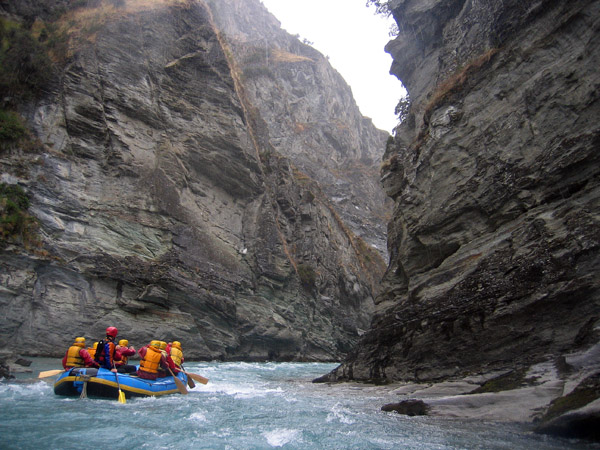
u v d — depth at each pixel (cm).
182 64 3103
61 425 657
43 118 2192
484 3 1658
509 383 880
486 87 1467
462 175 1446
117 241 2228
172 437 622
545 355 919
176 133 2886
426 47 2284
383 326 1511
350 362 1551
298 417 797
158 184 2566
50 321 1817
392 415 823
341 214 6944
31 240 1842
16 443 551
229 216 3128
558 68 1201
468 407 811
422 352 1252
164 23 3136
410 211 1659
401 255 1727
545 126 1197
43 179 2039
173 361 1075
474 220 1377
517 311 1013
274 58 9038
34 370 1323
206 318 2562
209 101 3189
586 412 584
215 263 2773
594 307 878
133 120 2627
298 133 7775
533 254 1050
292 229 4088
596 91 1070
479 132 1434
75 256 2002
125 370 1023
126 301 2105
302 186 4609
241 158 3241
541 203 1151
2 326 1669
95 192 2250
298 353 3331
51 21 2669
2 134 1967
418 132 1914
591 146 1041
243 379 1612
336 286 4331
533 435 642
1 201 1805
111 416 738
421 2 2244
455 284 1265
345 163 8550
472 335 1111
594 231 934
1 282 1695
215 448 574
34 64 2222
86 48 2528
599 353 796
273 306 3209
